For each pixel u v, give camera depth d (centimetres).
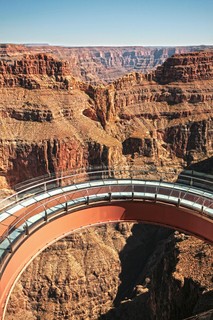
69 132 19738
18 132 19262
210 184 7044
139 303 12412
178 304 9181
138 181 7294
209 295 8119
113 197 6669
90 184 7238
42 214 6072
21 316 13388
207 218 6056
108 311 12838
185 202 6506
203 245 10306
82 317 14062
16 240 5384
